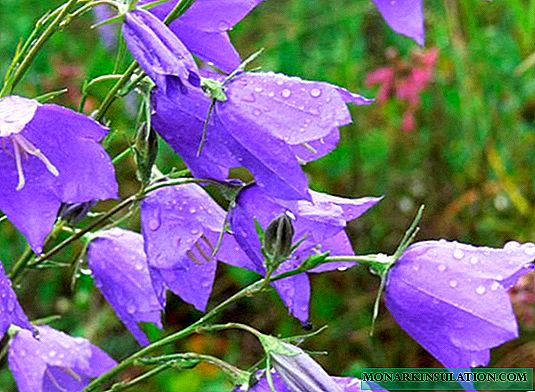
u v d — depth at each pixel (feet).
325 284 2.55
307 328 1.39
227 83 1.31
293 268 1.38
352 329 2.52
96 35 2.83
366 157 2.81
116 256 1.52
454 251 1.35
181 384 2.35
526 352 2.36
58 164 1.31
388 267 1.36
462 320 1.33
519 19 2.59
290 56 2.95
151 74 1.26
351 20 2.95
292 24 3.00
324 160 2.76
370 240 2.66
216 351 2.50
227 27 1.36
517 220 2.67
